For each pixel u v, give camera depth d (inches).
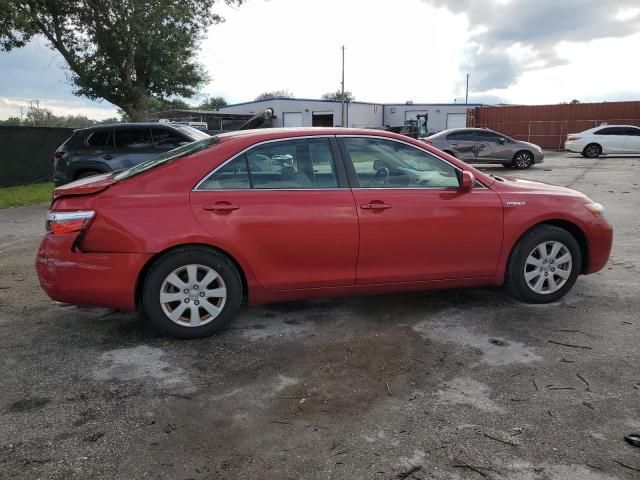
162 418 110.4
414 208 156.3
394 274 159.2
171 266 143.5
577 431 104.0
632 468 92.8
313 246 150.3
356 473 92.4
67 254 140.5
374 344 146.6
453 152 674.8
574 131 1245.7
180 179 145.7
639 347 142.3
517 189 170.2
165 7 778.2
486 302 178.7
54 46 791.7
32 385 124.8
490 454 97.2
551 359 135.9
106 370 132.4
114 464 95.3
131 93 810.8
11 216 376.8
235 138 153.0
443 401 116.0
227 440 102.5
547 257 171.5
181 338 149.7
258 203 146.6
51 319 168.1
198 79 887.1
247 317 167.8
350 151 157.6
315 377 128.0
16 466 94.6
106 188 143.6
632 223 310.8
